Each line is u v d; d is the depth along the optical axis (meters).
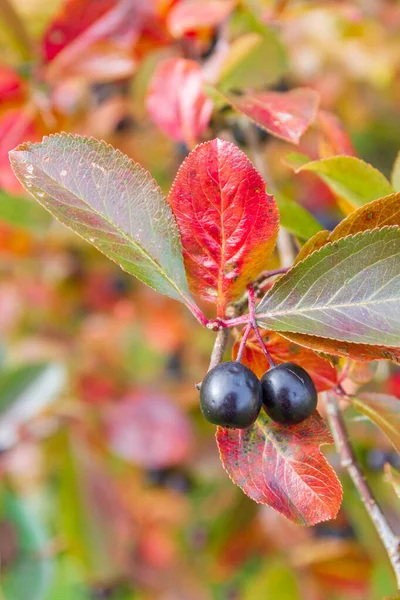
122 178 0.27
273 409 0.26
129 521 0.52
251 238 0.27
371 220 0.27
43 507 0.58
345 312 0.26
